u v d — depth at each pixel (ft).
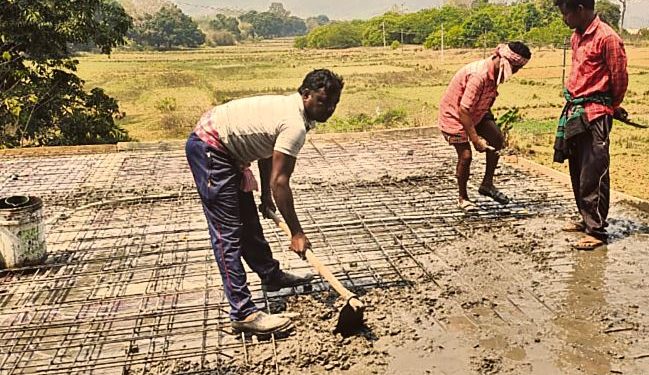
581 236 18.11
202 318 13.69
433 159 27.78
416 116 54.60
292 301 14.25
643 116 53.88
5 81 40.70
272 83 104.37
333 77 12.07
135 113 73.72
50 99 41.65
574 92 17.01
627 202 21.12
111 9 42.80
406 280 15.33
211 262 16.70
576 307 13.97
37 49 40.09
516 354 12.16
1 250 16.14
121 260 16.90
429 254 16.94
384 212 20.43
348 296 12.32
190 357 12.18
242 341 12.65
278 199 12.25
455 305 14.08
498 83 18.45
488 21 155.63
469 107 18.34
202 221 20.10
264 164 13.69
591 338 12.71
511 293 14.65
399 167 26.45
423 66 120.57
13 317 13.82
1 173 26.55
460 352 12.24
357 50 202.69
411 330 13.02
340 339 12.65
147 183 24.75
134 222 20.07
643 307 13.96
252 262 14.28
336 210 20.74
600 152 16.74
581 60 16.65
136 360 12.07
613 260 16.47
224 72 127.65
